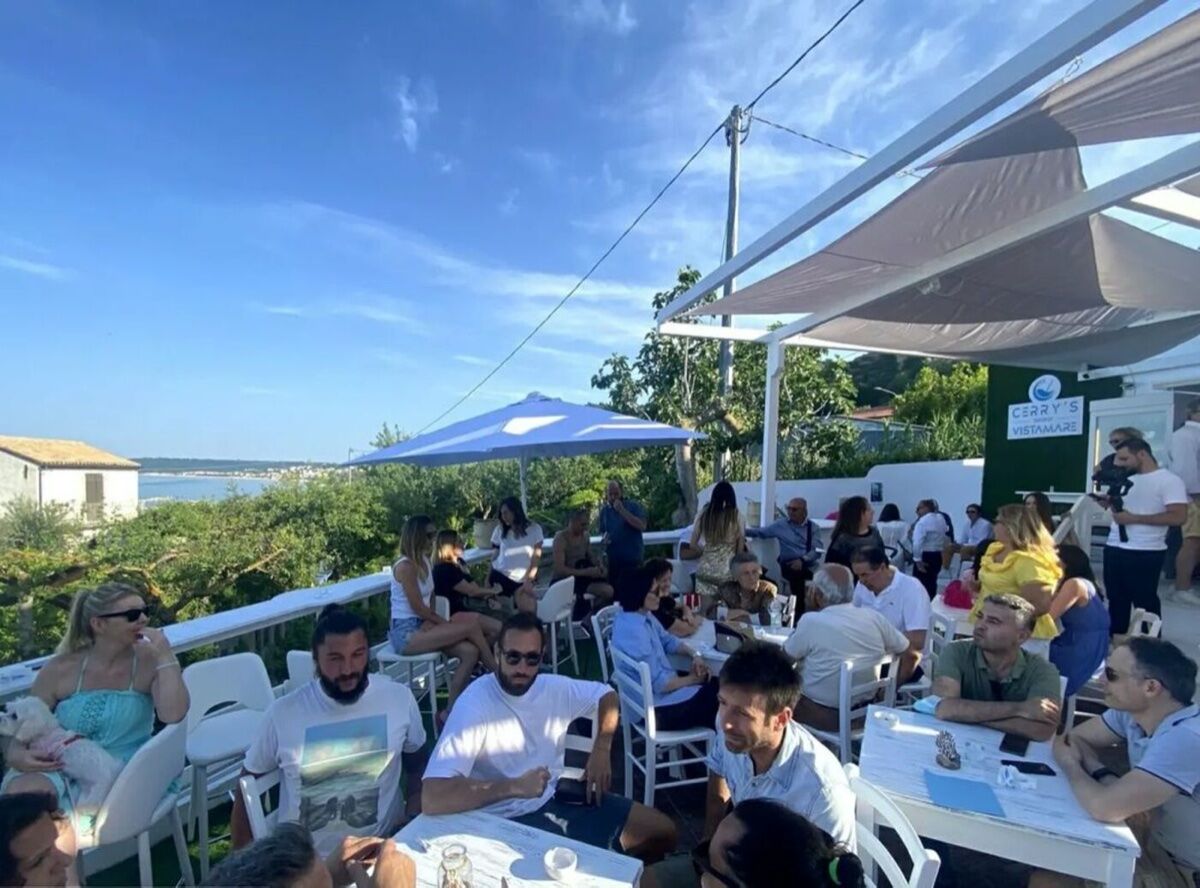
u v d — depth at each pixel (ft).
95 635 7.95
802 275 13.93
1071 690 10.97
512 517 18.78
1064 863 5.84
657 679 10.64
